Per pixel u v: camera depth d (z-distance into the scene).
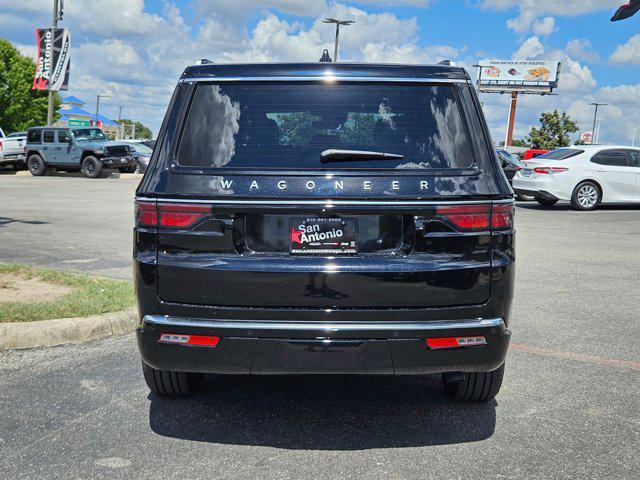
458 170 3.34
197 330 3.28
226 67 3.52
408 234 3.31
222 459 3.35
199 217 3.29
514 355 5.21
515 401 4.22
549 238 12.12
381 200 3.25
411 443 3.56
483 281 3.31
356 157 3.32
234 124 3.42
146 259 3.35
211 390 4.36
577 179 17.36
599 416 3.98
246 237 3.31
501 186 3.37
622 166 17.52
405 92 3.47
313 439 3.61
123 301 6.04
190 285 3.29
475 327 3.29
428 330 3.25
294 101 3.45
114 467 3.24
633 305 6.98
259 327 3.24
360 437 3.64
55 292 6.49
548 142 64.81
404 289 3.25
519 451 3.47
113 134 65.06
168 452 3.42
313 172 3.29
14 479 3.11
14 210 14.82
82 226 12.36
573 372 4.80
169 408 4.03
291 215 3.29
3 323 5.20
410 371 3.31
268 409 4.04
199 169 3.33
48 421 3.80
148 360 3.42
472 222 3.30
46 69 35.19
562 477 3.18
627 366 4.95
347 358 3.26
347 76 3.48
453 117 3.44
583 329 5.99
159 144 3.45
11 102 56.03
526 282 8.16
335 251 3.28
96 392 4.26
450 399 4.25
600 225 14.27
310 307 3.25
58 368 4.70
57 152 28.27
